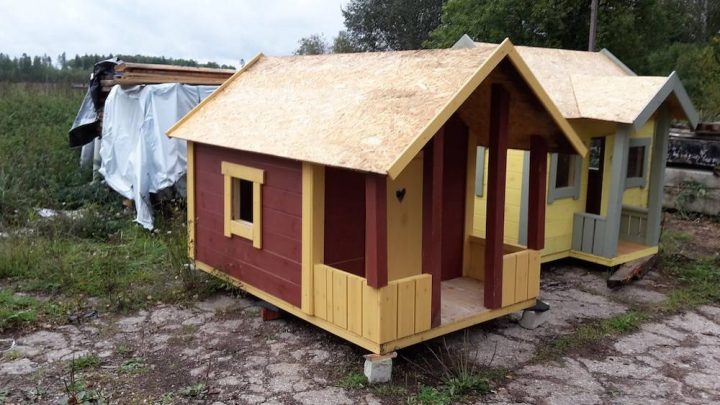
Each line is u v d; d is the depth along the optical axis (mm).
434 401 4211
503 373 4750
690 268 7836
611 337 5586
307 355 4914
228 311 5852
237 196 5945
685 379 4777
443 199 5797
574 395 4441
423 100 4398
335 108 5016
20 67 25125
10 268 6648
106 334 5305
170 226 8297
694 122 7812
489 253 5133
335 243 5125
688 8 28844
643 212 8219
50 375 4508
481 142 5949
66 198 9875
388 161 3965
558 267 7824
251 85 6566
